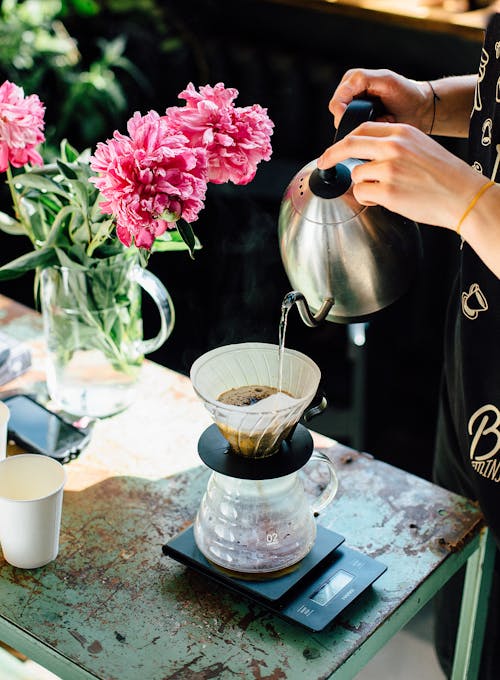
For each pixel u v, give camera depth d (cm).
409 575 107
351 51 268
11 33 276
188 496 120
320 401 103
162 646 98
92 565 109
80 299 125
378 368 276
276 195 288
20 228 129
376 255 107
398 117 125
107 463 126
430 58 242
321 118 289
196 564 105
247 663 96
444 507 119
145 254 118
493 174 114
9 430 129
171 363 275
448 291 266
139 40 304
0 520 106
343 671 97
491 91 112
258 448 98
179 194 101
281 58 287
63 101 291
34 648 99
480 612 125
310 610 99
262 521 101
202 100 109
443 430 141
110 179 102
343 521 116
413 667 187
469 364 117
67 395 133
